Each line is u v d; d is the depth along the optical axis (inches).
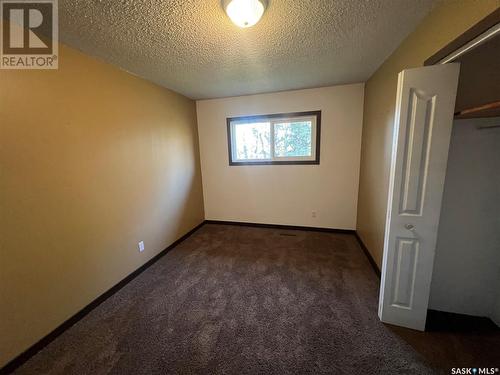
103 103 73.6
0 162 48.0
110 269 77.2
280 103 122.6
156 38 59.8
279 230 136.9
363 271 88.1
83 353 54.2
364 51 71.9
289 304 69.7
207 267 94.6
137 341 57.3
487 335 55.2
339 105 114.6
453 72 46.4
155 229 101.3
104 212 74.8
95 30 55.0
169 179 111.4
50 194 58.0
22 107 51.7
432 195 52.0
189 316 65.8
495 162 53.1
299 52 71.4
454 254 59.5
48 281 57.7
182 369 49.4
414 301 56.9
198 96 126.4
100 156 72.9
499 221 55.0
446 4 45.4
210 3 45.9
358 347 53.4
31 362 52.0
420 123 50.4
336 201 126.0
